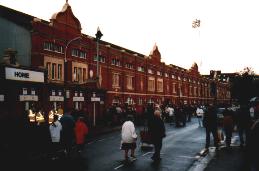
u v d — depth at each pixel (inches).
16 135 730.8
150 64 2137.1
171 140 861.2
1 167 509.4
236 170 465.1
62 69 1238.9
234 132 1045.8
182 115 1346.0
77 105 1254.9
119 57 1732.3
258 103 480.1
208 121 677.9
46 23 1219.9
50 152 664.4
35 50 1098.7
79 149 627.8
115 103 1684.3
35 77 986.1
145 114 1456.7
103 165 529.7
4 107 864.3
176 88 2625.5
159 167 512.1
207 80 3553.2
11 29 1124.5
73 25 1318.9
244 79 1845.5
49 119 1050.1
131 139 565.6
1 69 857.5
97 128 1210.0
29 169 494.0
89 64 1434.5
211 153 625.0
